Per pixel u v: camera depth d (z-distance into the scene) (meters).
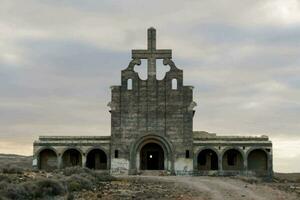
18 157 156.75
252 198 49.00
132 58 94.94
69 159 96.19
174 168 91.38
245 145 94.00
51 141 94.69
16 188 41.91
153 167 94.94
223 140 94.50
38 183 46.28
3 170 63.44
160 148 94.69
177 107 93.00
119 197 47.41
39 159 94.94
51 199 44.03
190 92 93.31
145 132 92.56
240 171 91.81
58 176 61.16
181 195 50.78
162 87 93.69
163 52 94.88
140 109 93.19
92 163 96.38
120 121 93.06
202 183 65.12
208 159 96.25
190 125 92.44
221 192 54.22
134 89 93.75
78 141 94.56
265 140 95.12
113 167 91.81
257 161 95.81
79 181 54.66
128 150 92.12
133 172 90.50
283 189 60.06
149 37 95.62
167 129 92.56
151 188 57.31
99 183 60.47
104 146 94.00
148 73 94.25
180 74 93.88
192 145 92.06
